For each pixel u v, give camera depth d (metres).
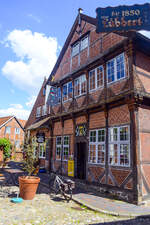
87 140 10.46
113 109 8.96
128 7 8.32
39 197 7.59
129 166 7.53
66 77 13.45
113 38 9.54
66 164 12.38
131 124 7.71
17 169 16.80
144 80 8.34
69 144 12.37
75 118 12.09
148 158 7.66
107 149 8.89
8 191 8.26
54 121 14.77
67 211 5.95
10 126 36.19
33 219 5.10
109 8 8.64
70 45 13.80
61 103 13.97
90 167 9.88
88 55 11.52
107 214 5.78
